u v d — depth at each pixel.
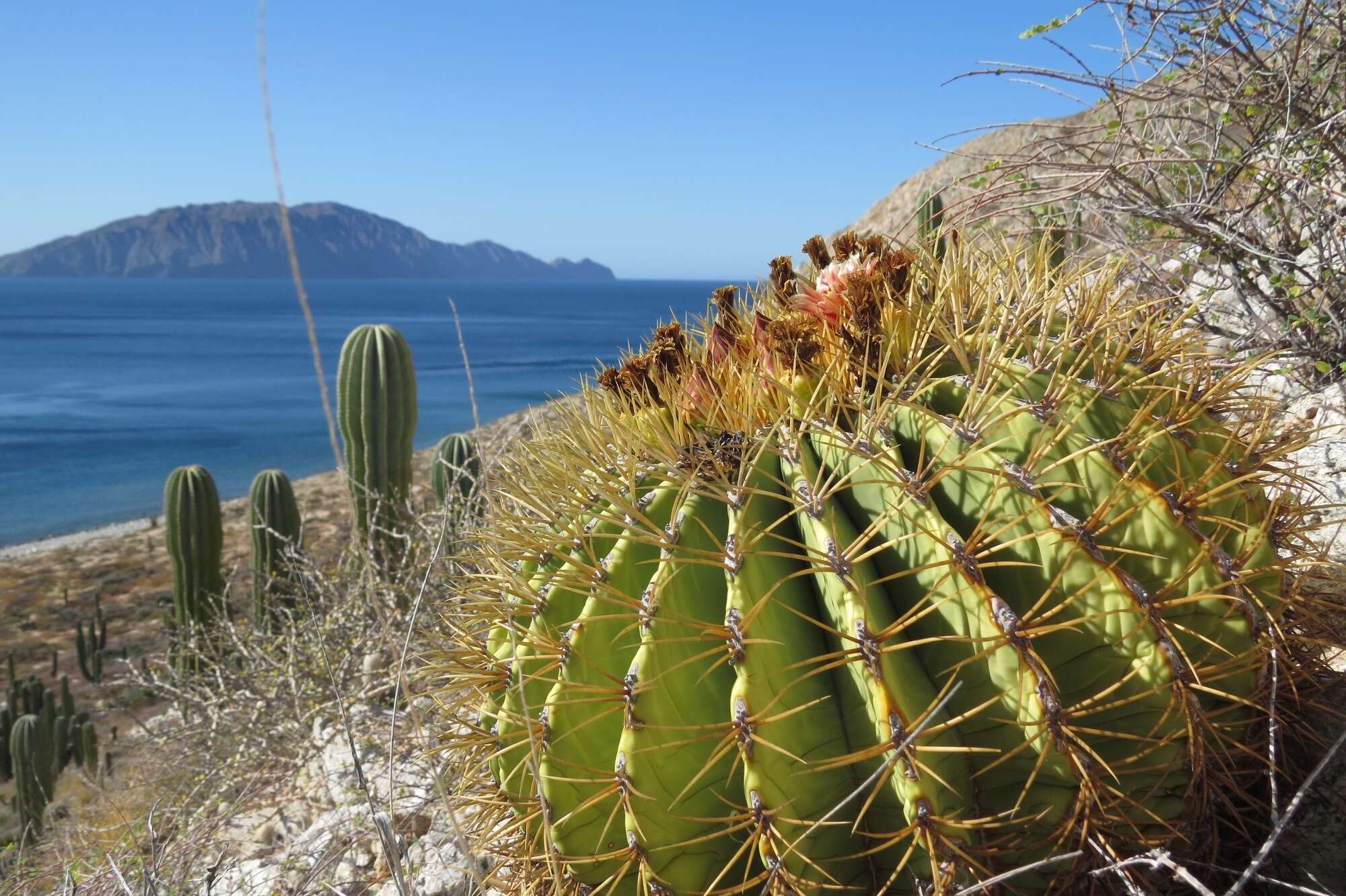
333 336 177.00
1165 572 1.72
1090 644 1.70
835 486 1.77
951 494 1.81
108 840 4.00
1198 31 3.18
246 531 26.55
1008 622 1.63
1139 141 3.23
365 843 3.12
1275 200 3.33
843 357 1.98
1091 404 1.80
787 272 2.52
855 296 2.00
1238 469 1.89
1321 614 2.05
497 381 91.06
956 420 1.80
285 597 6.73
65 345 156.12
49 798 9.94
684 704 1.76
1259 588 1.81
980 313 2.12
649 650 1.73
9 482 58.31
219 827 3.60
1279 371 3.01
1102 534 1.75
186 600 8.81
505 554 2.20
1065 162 3.25
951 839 1.63
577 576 1.89
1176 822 1.81
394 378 6.77
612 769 1.84
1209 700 1.78
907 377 1.87
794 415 1.93
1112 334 2.08
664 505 1.92
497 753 1.92
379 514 6.34
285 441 71.69
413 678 3.28
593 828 1.83
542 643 1.86
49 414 86.19
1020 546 1.73
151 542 36.75
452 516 4.66
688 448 2.00
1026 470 1.74
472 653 2.09
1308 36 3.06
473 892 2.45
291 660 4.83
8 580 31.19
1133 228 3.46
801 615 1.69
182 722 6.11
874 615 1.71
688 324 2.67
